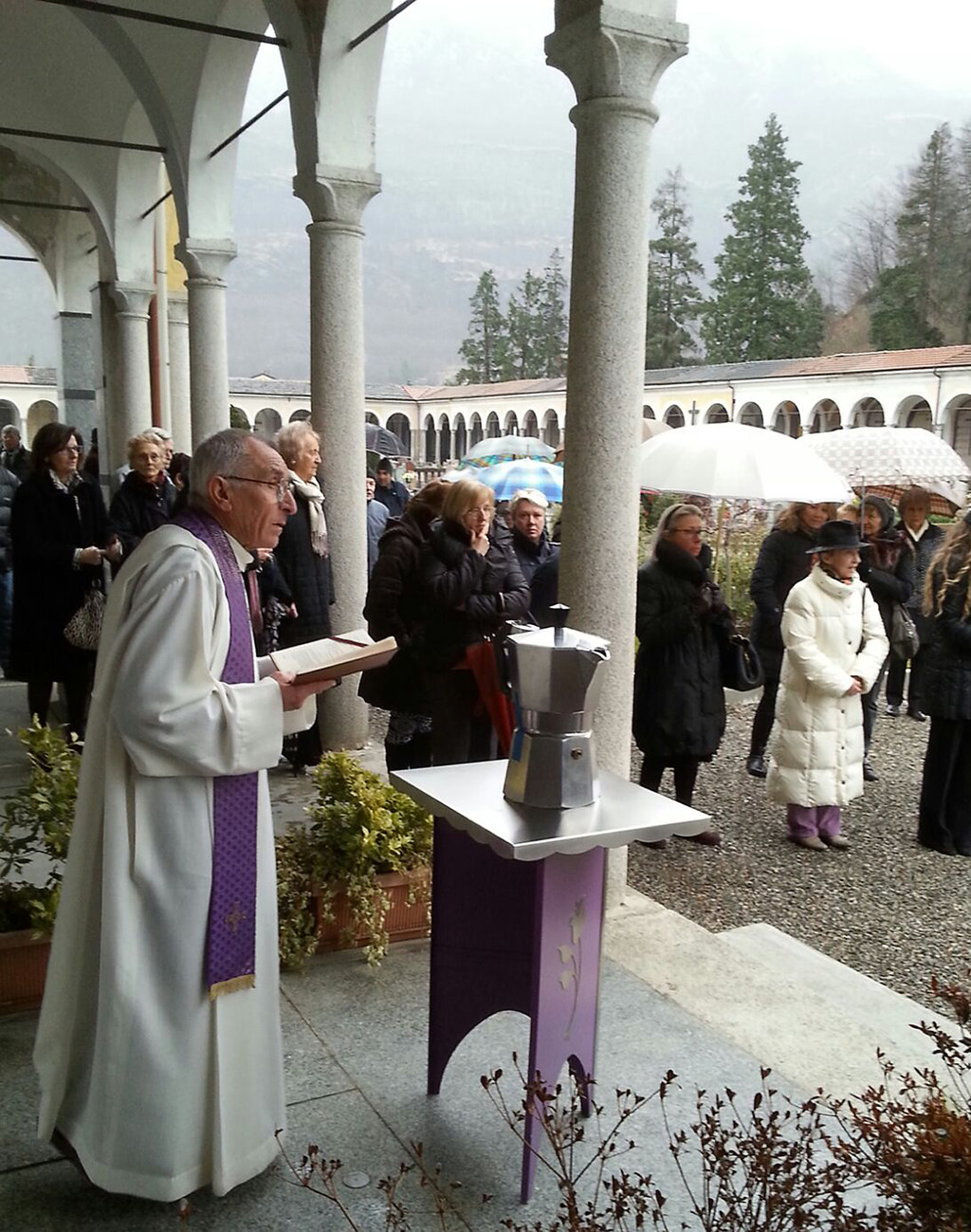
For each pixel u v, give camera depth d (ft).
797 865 16.20
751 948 12.26
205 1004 6.97
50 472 16.85
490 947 8.01
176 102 24.67
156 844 6.77
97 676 6.91
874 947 13.46
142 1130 6.84
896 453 29.43
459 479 13.20
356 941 11.47
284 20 17.87
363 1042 9.61
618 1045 9.76
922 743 23.79
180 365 41.11
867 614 16.66
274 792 16.72
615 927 12.43
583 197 11.43
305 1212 7.36
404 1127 8.38
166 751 6.57
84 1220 7.23
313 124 17.76
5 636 24.53
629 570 12.12
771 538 20.25
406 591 13.39
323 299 18.19
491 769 8.63
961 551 15.96
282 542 16.12
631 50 10.96
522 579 13.48
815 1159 8.05
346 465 18.52
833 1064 9.64
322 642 8.11
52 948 7.25
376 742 20.16
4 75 32.71
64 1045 7.18
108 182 34.58
